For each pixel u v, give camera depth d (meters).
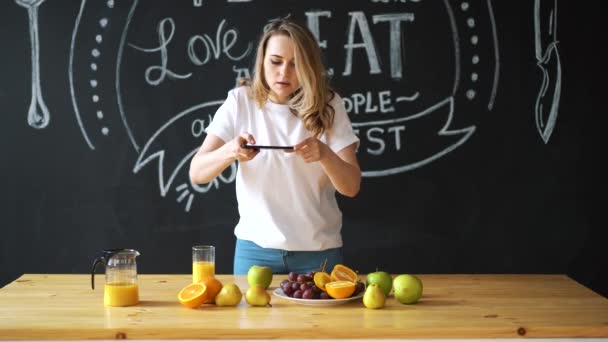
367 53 2.92
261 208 2.25
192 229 2.95
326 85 2.23
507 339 1.61
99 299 1.87
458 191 2.94
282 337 1.60
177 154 2.94
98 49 2.91
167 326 1.61
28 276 2.15
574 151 2.93
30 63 2.90
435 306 1.81
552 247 2.95
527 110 2.92
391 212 2.95
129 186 2.94
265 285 1.96
